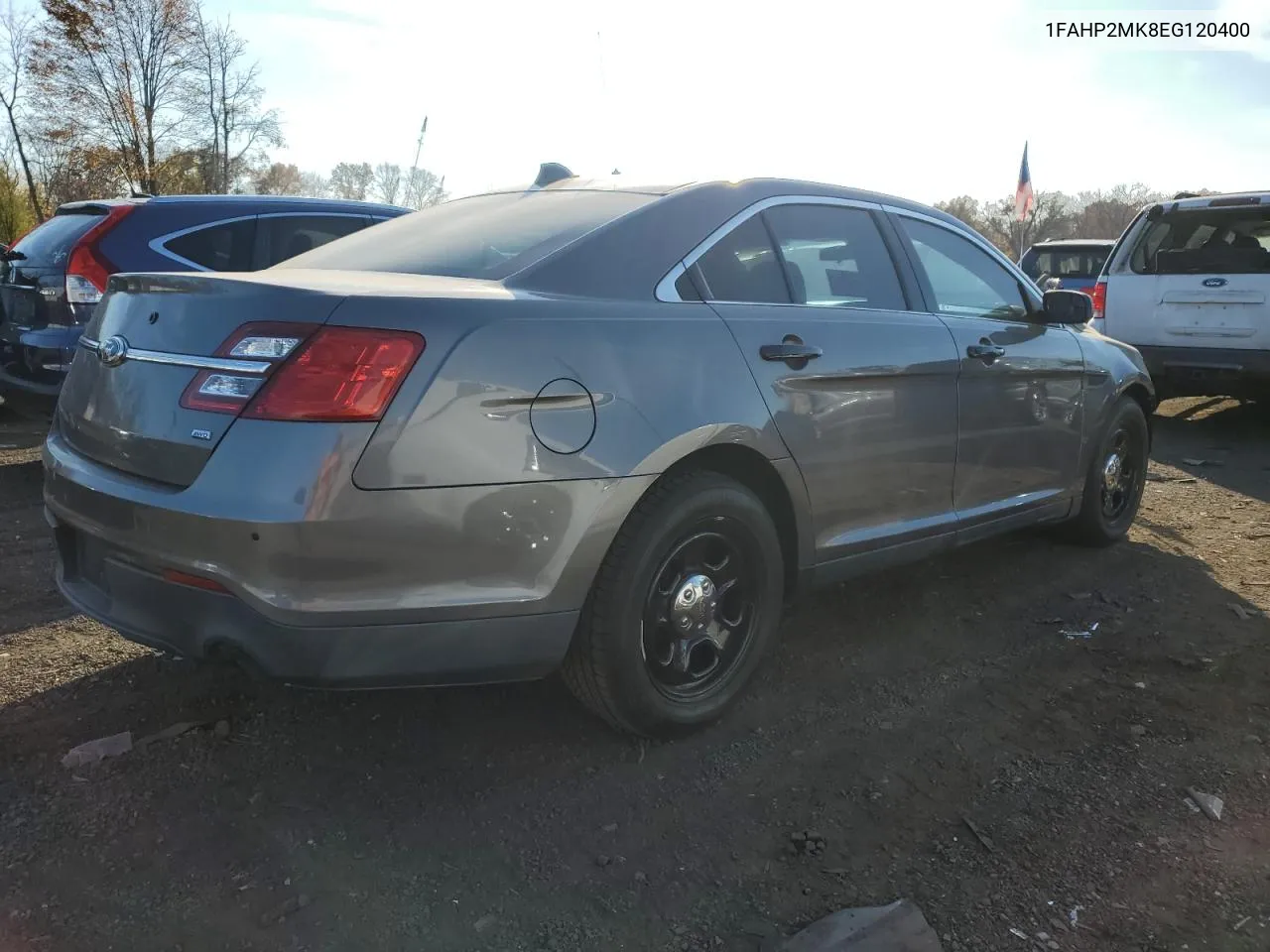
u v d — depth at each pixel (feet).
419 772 9.05
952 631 12.50
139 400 8.14
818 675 11.19
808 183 11.48
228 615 7.52
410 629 7.66
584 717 10.11
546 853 7.93
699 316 9.41
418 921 7.13
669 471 9.03
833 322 10.62
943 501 12.10
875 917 7.09
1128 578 14.43
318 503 7.21
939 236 13.07
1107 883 7.64
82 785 8.68
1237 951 6.95
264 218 21.90
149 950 6.77
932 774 9.14
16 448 22.17
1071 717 10.23
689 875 7.70
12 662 11.00
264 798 8.57
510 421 7.88
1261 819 8.46
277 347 7.45
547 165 12.12
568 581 8.23
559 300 8.59
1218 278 25.04
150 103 93.91
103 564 8.52
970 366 12.17
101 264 19.52
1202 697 10.64
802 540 10.37
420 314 7.64
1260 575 14.53
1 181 85.46
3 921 6.99
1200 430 27.14
